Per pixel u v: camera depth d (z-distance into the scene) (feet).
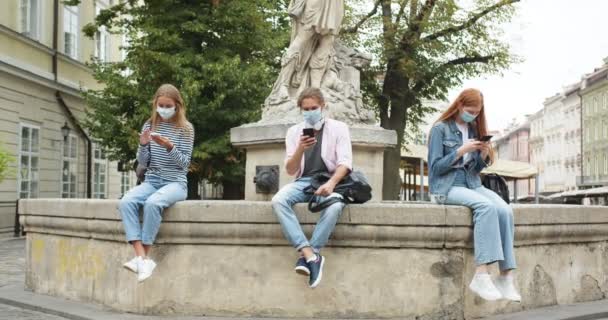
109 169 111.86
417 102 94.38
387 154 83.46
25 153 79.82
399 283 20.45
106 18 72.18
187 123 21.54
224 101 71.31
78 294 24.36
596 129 267.80
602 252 25.82
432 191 21.09
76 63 94.63
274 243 20.51
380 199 29.25
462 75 91.50
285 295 20.53
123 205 20.20
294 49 30.45
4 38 73.46
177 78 67.62
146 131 21.22
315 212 19.79
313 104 20.01
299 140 19.95
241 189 77.92
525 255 22.82
